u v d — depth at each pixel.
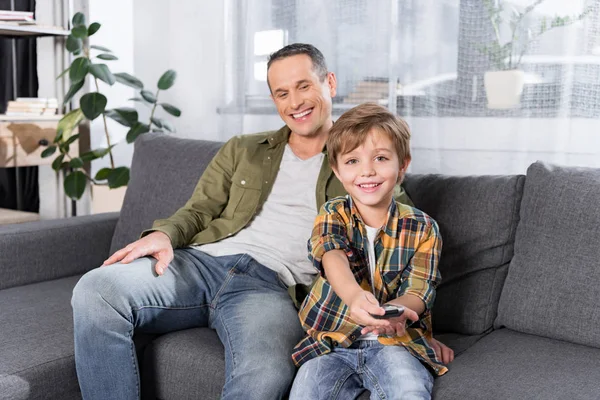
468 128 2.45
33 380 1.60
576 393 1.35
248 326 1.63
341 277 1.47
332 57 2.74
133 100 3.22
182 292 1.78
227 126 3.09
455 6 2.43
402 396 1.35
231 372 1.53
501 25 2.35
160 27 3.25
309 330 1.59
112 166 3.15
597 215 1.64
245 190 1.98
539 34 2.28
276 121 2.98
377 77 2.64
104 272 1.69
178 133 3.25
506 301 1.74
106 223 2.47
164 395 1.70
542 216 1.72
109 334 1.62
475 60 2.41
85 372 1.64
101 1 3.34
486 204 1.83
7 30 2.81
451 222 1.85
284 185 1.95
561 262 1.66
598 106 2.21
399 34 2.54
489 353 1.57
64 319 1.87
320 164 1.94
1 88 3.36
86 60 2.79
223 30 3.05
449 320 1.81
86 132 3.09
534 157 2.34
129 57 3.37
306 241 1.87
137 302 1.68
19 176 3.43
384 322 1.35
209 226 1.98
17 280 2.21
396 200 1.75
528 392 1.35
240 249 1.88
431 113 2.51
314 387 1.44
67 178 2.96
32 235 2.25
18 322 1.83
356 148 1.53
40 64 3.09
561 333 1.63
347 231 1.59
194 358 1.65
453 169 2.49
